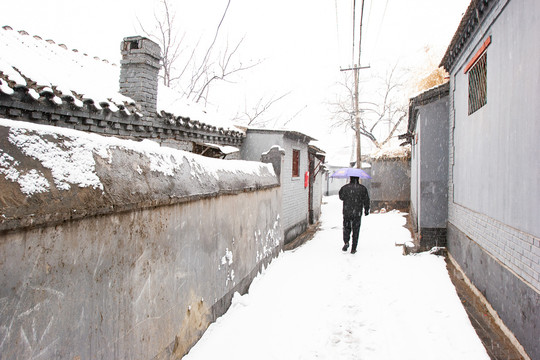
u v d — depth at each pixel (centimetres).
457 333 423
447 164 841
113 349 242
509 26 429
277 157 837
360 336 425
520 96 392
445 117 845
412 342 407
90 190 220
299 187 1131
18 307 172
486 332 429
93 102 505
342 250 884
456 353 379
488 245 496
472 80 615
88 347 218
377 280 635
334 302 532
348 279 647
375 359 374
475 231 569
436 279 627
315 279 646
